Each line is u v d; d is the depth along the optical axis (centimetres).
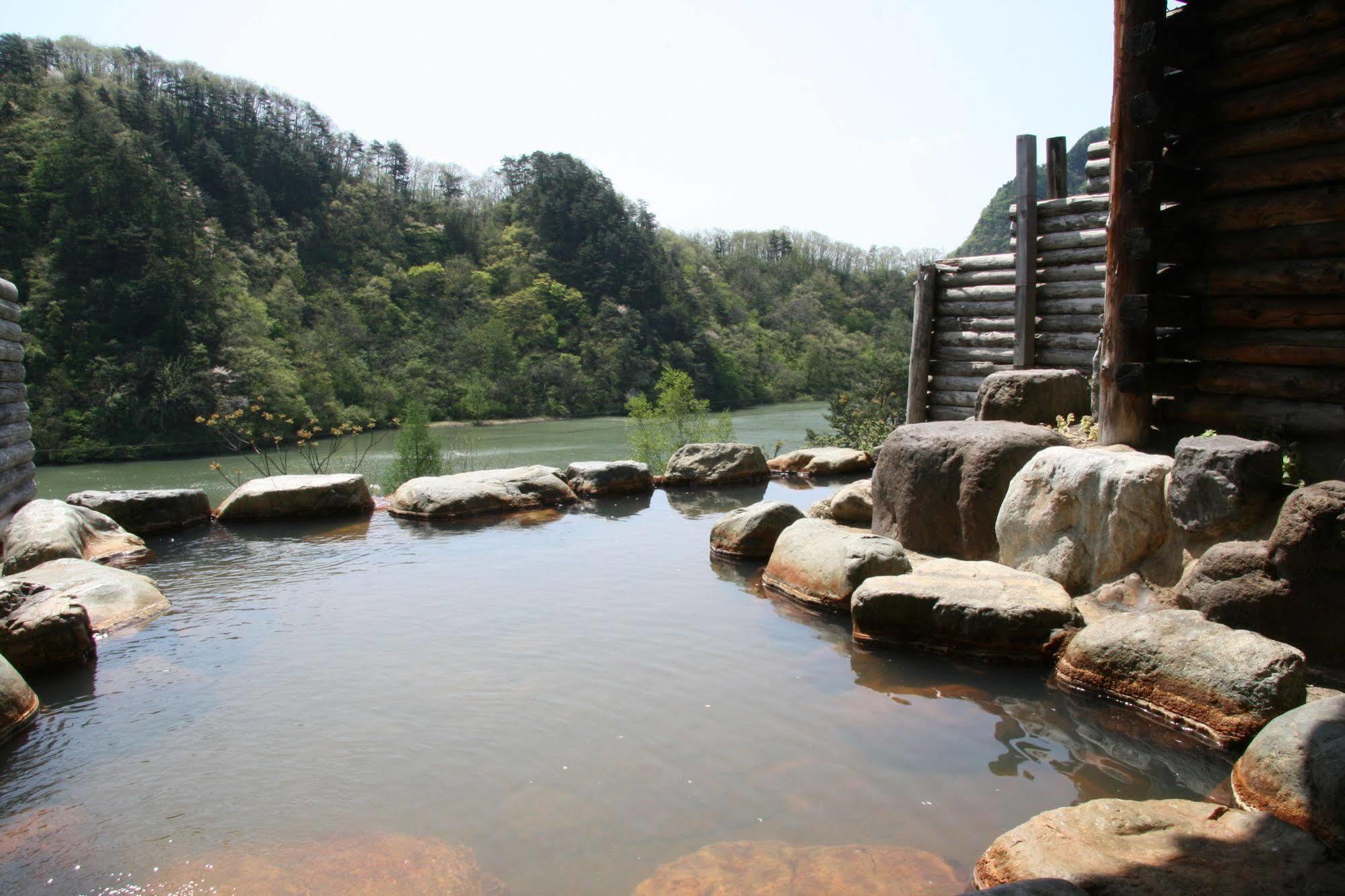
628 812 318
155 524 886
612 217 7875
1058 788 331
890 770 347
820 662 476
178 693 445
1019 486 556
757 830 304
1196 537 464
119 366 3488
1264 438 517
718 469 1159
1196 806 292
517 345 6038
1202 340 563
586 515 947
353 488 977
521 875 279
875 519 676
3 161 4209
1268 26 512
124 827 314
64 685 462
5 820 322
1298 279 505
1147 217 555
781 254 10331
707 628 536
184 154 6288
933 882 268
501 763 359
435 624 552
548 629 537
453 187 9425
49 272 3791
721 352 6412
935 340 1123
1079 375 738
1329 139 493
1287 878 246
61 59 7131
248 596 629
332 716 411
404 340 5747
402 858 289
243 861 289
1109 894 241
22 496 909
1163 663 397
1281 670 359
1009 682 444
